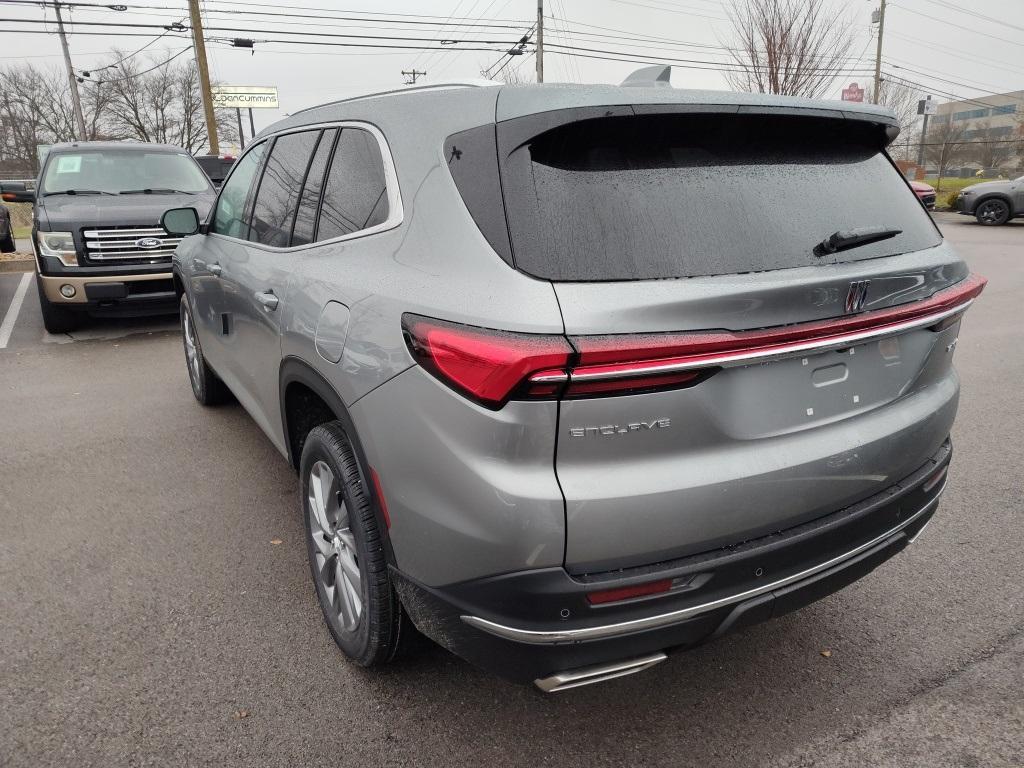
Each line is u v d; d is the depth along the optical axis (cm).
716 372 177
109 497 379
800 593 199
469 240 185
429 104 220
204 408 520
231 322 359
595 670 181
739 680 246
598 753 216
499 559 173
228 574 307
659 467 175
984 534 337
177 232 427
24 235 2067
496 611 178
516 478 168
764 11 1997
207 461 425
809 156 217
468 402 172
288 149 313
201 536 339
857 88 2272
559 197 177
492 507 170
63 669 248
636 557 175
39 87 5788
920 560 317
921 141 4431
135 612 280
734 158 202
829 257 198
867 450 206
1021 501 368
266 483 396
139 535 340
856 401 208
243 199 364
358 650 239
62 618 276
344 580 247
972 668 249
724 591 186
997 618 276
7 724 223
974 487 384
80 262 717
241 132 4791
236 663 252
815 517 200
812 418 197
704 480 177
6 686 239
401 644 232
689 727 226
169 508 367
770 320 180
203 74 2367
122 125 5853
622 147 188
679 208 186
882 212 223
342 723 226
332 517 251
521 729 225
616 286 169
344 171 255
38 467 417
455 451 176
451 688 242
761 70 2059
